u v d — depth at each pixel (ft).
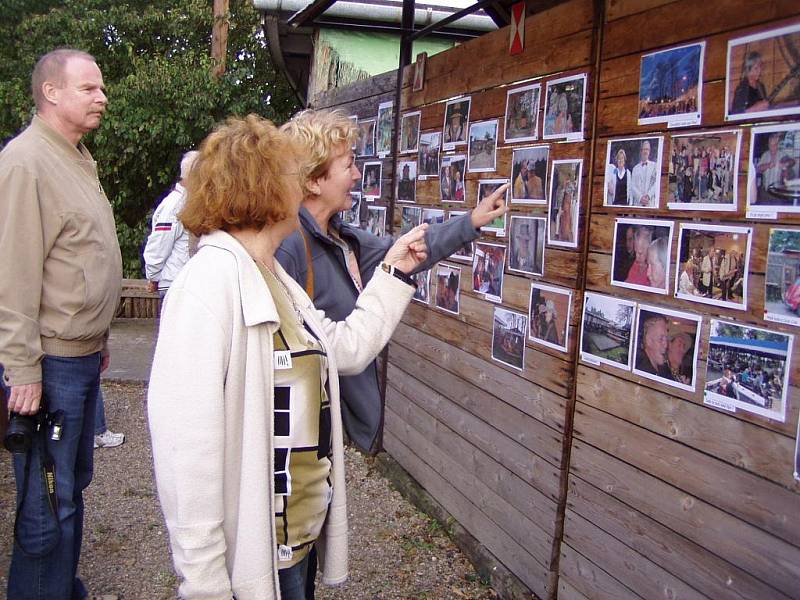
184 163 9.41
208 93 33.06
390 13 19.36
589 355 8.12
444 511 11.89
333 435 6.08
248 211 5.49
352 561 11.05
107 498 13.15
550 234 8.73
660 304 7.09
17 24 40.68
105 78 37.17
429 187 12.00
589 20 8.00
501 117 9.82
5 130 38.37
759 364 6.05
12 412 8.20
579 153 8.17
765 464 6.02
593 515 8.13
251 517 5.28
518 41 9.36
